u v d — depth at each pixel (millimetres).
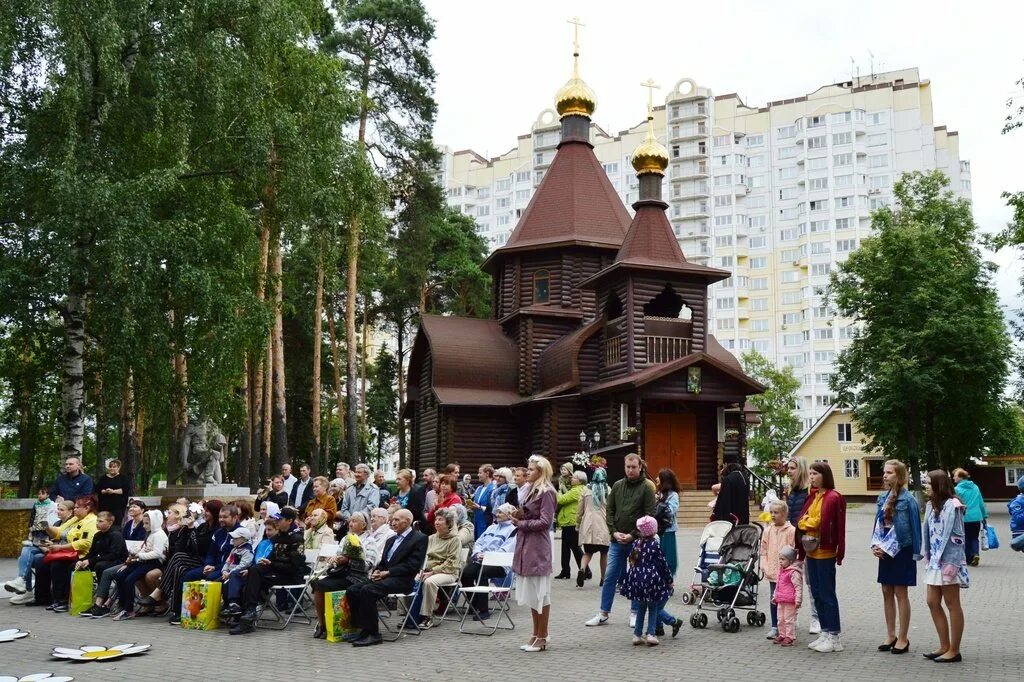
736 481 14398
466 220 56062
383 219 37594
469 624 11969
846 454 62094
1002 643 10336
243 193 23188
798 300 101625
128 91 19406
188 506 14195
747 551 11805
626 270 30672
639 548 10289
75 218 17062
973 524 19219
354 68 36656
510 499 14562
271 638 11094
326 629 11133
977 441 39969
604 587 11648
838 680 8430
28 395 23031
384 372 61938
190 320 20250
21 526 21125
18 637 11008
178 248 18641
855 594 14680
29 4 17406
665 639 10734
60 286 17047
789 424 64250
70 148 17453
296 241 25984
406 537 11359
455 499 14148
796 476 11133
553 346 34656
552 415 32594
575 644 10430
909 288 38219
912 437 37406
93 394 23500
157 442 28094
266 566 12039
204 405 20328
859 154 100562
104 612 12969
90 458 43500
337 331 52906
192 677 8750
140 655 9938
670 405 30750
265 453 33719
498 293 39500
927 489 9664
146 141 19203
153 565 12969
